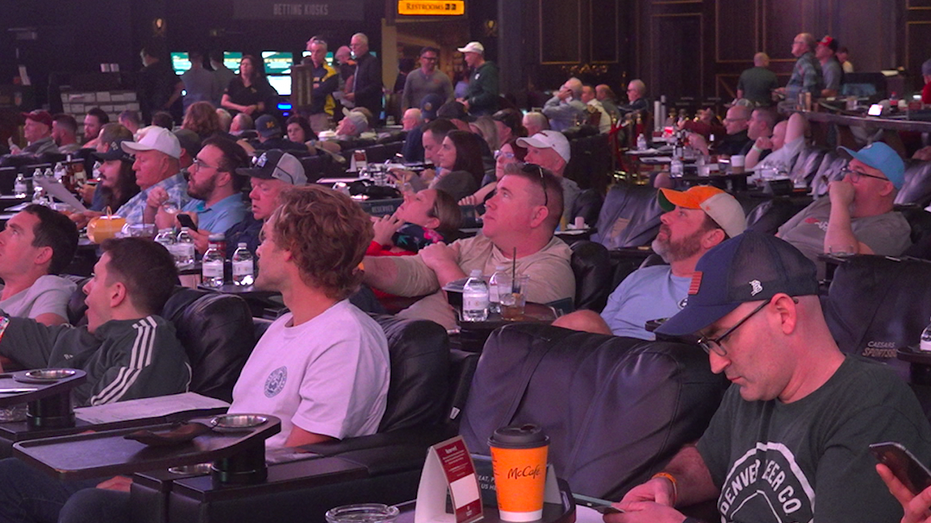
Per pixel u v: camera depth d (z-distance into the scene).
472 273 3.98
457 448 2.10
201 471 2.69
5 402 2.84
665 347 2.71
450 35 21.17
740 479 2.30
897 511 2.06
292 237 3.01
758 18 20.59
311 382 3.00
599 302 4.57
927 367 3.17
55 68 19.53
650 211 6.71
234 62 21.11
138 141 7.05
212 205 5.98
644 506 2.26
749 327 2.13
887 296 3.77
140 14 19.78
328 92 15.50
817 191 8.80
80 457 2.37
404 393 3.14
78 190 8.70
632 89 17.78
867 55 19.50
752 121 11.19
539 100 20.11
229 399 3.65
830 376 2.16
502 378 2.99
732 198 3.91
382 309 4.21
